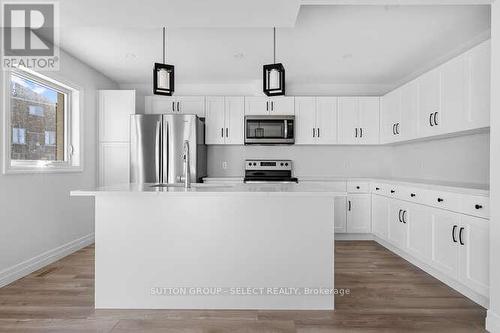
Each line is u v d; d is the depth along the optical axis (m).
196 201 2.75
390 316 2.59
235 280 2.74
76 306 2.76
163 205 2.75
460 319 2.54
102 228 2.75
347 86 5.83
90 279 3.39
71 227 4.44
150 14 2.76
